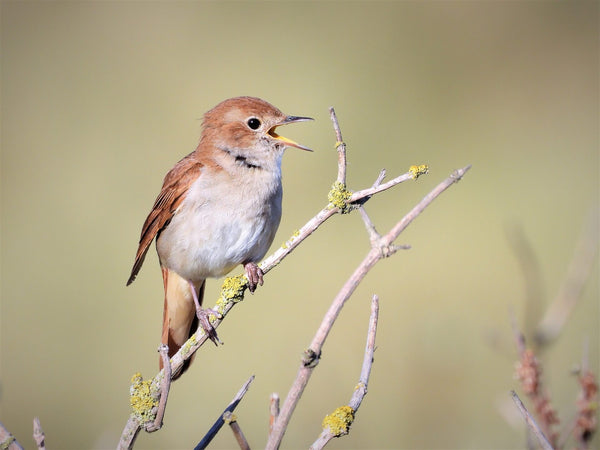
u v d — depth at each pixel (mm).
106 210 12719
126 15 15883
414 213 3945
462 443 8492
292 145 7020
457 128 14938
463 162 14258
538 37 16219
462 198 13555
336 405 9391
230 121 7008
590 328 9523
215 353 10406
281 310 11148
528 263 6043
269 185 7008
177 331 7266
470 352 9375
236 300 5824
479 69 16047
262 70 15195
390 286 11625
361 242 12320
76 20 15523
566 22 16219
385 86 15328
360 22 16359
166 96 14672
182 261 6992
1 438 4703
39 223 12484
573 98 15648
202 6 16219
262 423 9289
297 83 15109
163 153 13609
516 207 13227
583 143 14797
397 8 16469
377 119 14727
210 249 6906
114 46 15508
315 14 16328
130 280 7281
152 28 15742
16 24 15336
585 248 5980
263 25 16047
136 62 15305
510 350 7137
